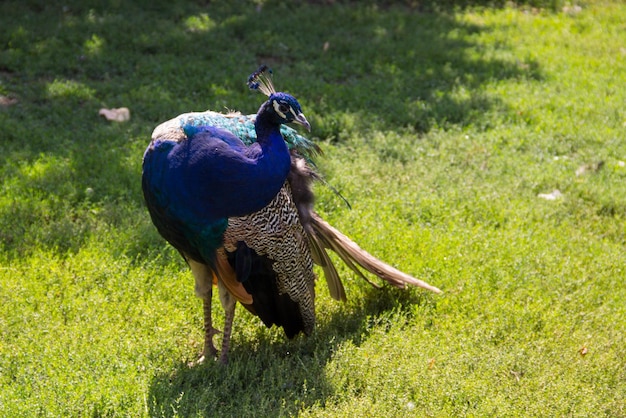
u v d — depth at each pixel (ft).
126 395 38.63
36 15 98.17
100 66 84.38
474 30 108.99
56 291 47.85
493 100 82.43
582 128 76.79
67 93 76.69
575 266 53.98
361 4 117.50
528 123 78.84
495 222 59.72
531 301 50.03
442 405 40.11
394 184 64.03
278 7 110.93
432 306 49.08
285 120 38.55
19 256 51.55
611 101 84.23
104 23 96.02
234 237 39.11
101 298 47.19
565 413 39.83
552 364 43.75
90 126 71.61
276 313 44.68
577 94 85.97
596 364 43.50
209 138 38.32
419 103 80.07
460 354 43.52
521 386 41.60
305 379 40.81
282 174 38.96
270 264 41.57
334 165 66.13
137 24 97.14
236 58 89.76
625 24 115.44
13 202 56.80
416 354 43.34
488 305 48.70
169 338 44.19
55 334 43.75
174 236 40.50
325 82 86.43
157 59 87.66
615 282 52.75
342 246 46.65
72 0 104.27
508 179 66.44
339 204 60.75
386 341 44.60
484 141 73.26
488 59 95.91
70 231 54.49
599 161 69.82
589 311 49.39
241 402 39.99
